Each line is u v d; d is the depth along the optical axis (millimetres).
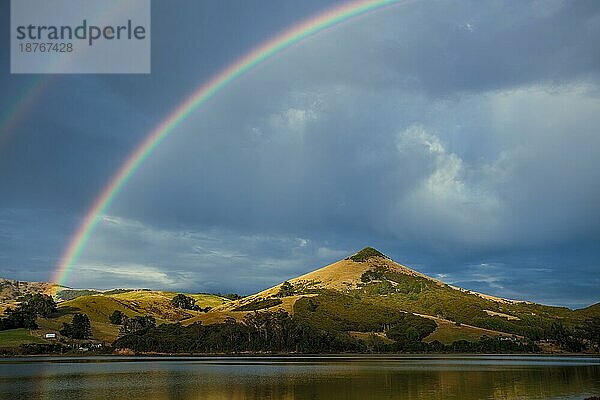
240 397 111750
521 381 140750
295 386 130875
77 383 142000
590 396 109562
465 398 107438
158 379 152375
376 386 129750
